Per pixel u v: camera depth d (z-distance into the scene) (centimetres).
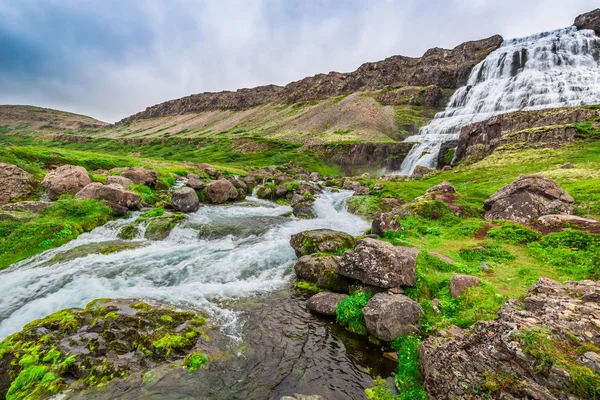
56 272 1277
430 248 1330
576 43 8394
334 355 767
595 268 917
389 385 669
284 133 12750
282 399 573
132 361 687
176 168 4184
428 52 15862
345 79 17238
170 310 888
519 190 1755
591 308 570
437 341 667
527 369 479
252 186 3744
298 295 1102
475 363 541
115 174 3028
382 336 796
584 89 6544
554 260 1056
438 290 953
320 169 7888
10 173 2141
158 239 1778
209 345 767
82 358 679
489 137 4919
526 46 9356
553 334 507
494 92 8131
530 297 682
